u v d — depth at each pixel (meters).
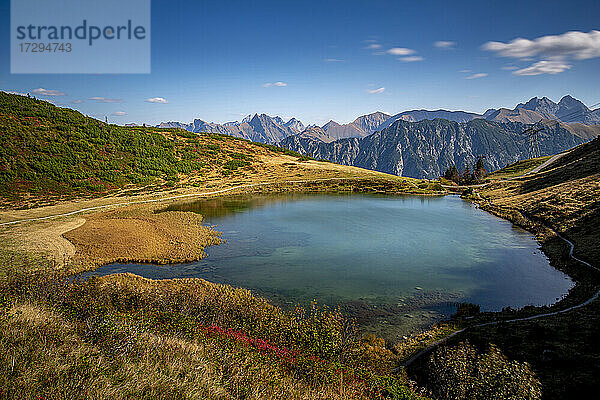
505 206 79.12
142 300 23.83
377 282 34.84
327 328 21.20
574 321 21.38
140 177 110.50
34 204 75.75
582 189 65.31
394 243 50.84
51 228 53.16
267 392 9.57
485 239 53.34
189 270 38.31
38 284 21.64
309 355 15.69
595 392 12.68
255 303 27.47
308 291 32.47
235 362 11.05
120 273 35.53
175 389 8.18
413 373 17.67
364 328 25.17
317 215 73.94
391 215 74.44
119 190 98.19
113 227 54.38
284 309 28.38
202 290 29.53
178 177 120.31
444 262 41.69
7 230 51.31
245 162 150.75
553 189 76.44
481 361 15.88
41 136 108.56
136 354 9.96
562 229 50.81
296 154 188.62
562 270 37.84
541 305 29.03
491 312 26.78
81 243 45.31
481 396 13.21
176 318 16.45
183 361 10.18
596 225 45.91
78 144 112.88
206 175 128.38
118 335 10.87
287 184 122.06
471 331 22.27
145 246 45.28
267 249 47.34
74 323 12.02
